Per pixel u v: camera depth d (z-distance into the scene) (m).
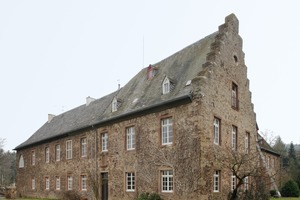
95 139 26.53
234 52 21.75
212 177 17.67
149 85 23.73
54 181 32.88
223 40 20.47
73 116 35.78
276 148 57.69
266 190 18.67
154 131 20.38
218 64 19.62
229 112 20.42
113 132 24.42
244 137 22.19
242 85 22.59
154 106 20.08
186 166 17.77
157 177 19.61
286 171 43.94
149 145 20.59
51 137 33.75
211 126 18.16
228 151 19.05
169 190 18.91
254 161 21.95
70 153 30.70
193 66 20.70
